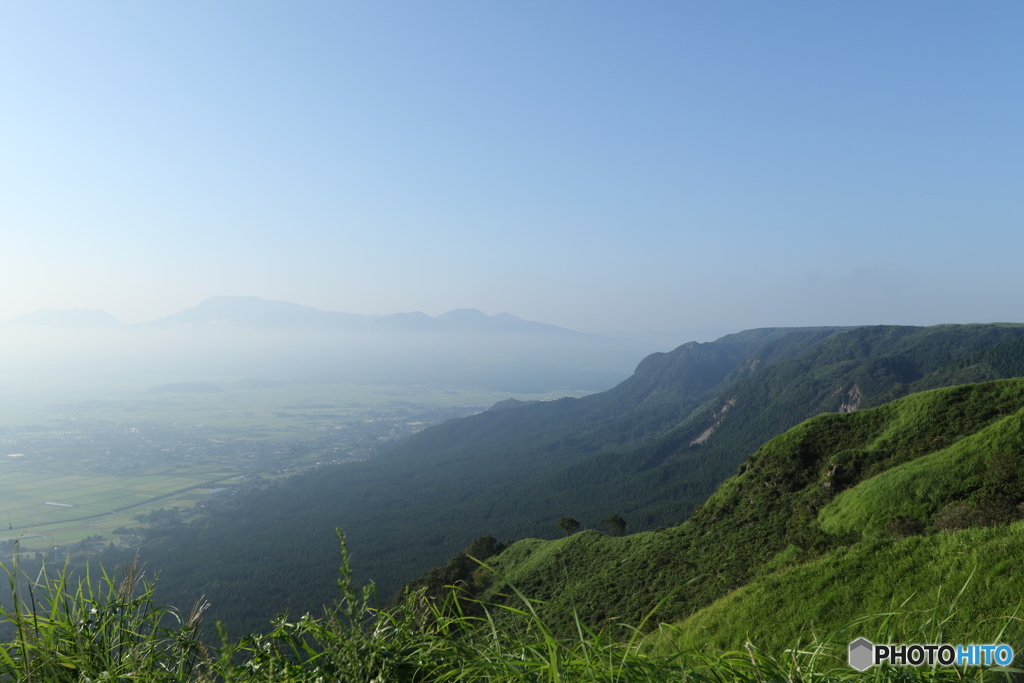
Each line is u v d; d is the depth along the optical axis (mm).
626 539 54500
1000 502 25359
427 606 3164
